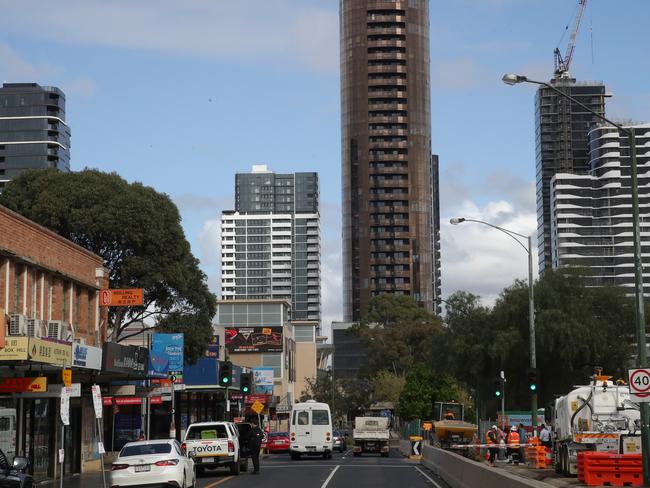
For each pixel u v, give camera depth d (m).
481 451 53.34
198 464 37.88
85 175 60.69
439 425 60.06
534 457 45.22
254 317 128.50
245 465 41.91
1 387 30.06
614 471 29.86
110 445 55.56
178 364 48.16
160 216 60.91
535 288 71.00
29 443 35.28
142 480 26.20
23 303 35.22
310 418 58.16
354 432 67.56
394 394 124.31
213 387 71.00
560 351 67.38
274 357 123.06
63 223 59.38
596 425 35.66
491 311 73.25
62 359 30.77
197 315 63.72
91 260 44.03
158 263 60.91
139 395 48.47
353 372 184.25
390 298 159.25
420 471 41.44
